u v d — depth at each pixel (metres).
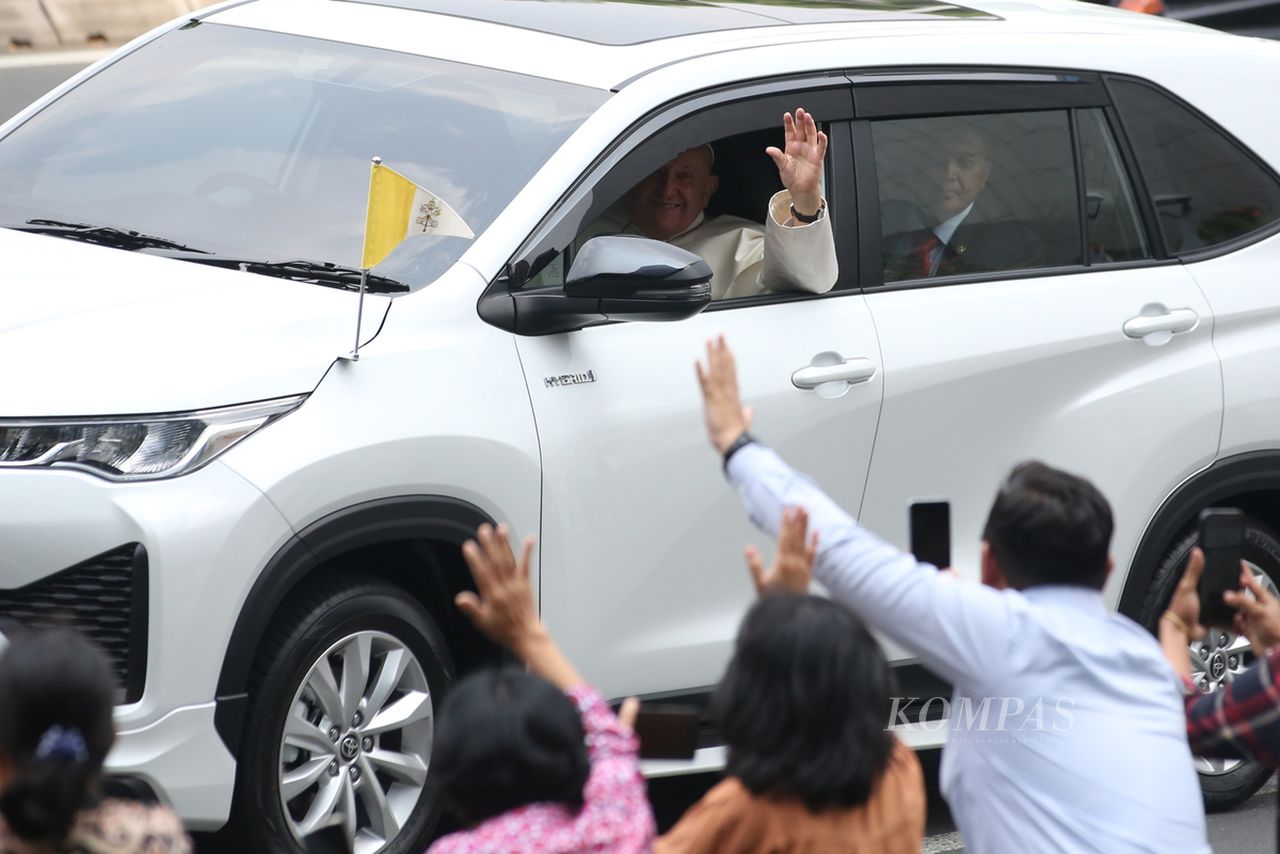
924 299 18.05
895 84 18.28
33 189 17.66
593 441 15.88
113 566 13.58
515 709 8.95
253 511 13.92
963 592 10.62
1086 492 10.97
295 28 19.08
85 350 14.12
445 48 18.03
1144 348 19.22
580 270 15.50
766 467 11.04
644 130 16.77
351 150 17.03
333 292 15.38
